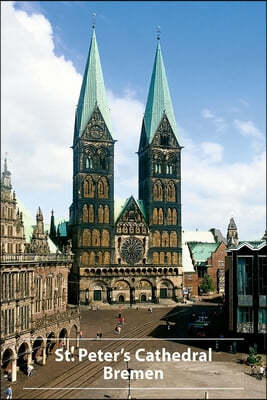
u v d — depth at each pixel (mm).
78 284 129750
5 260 58750
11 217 70625
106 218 133750
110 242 133250
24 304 62812
